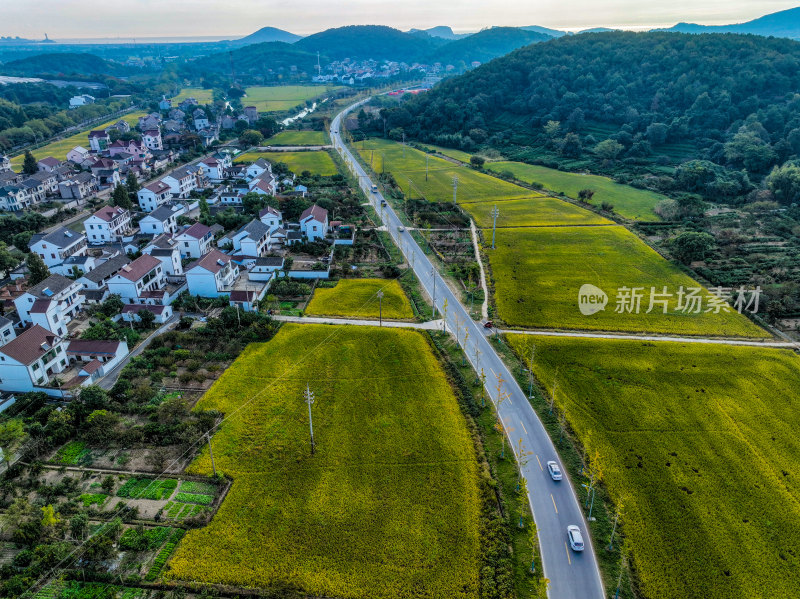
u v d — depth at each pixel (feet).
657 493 242.58
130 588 200.34
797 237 541.75
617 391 311.88
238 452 265.34
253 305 407.03
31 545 216.74
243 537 220.02
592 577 204.74
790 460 262.88
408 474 252.42
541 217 617.21
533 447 270.87
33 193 648.38
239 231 510.17
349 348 355.15
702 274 468.75
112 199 630.33
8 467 255.29
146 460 261.03
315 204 620.08
